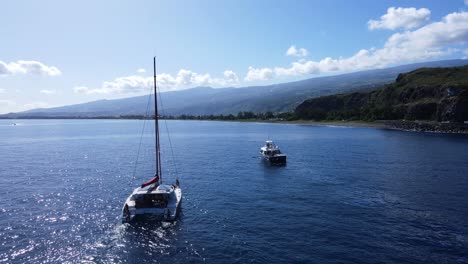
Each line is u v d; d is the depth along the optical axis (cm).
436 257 3350
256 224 4294
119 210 4975
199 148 12862
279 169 8056
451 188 5953
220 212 4788
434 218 4434
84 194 5900
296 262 3288
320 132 19388
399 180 6619
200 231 4088
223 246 3662
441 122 17850
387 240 3753
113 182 6894
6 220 4528
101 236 3984
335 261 3297
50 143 16038
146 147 13675
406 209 4819
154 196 4581
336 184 6372
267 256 3422
